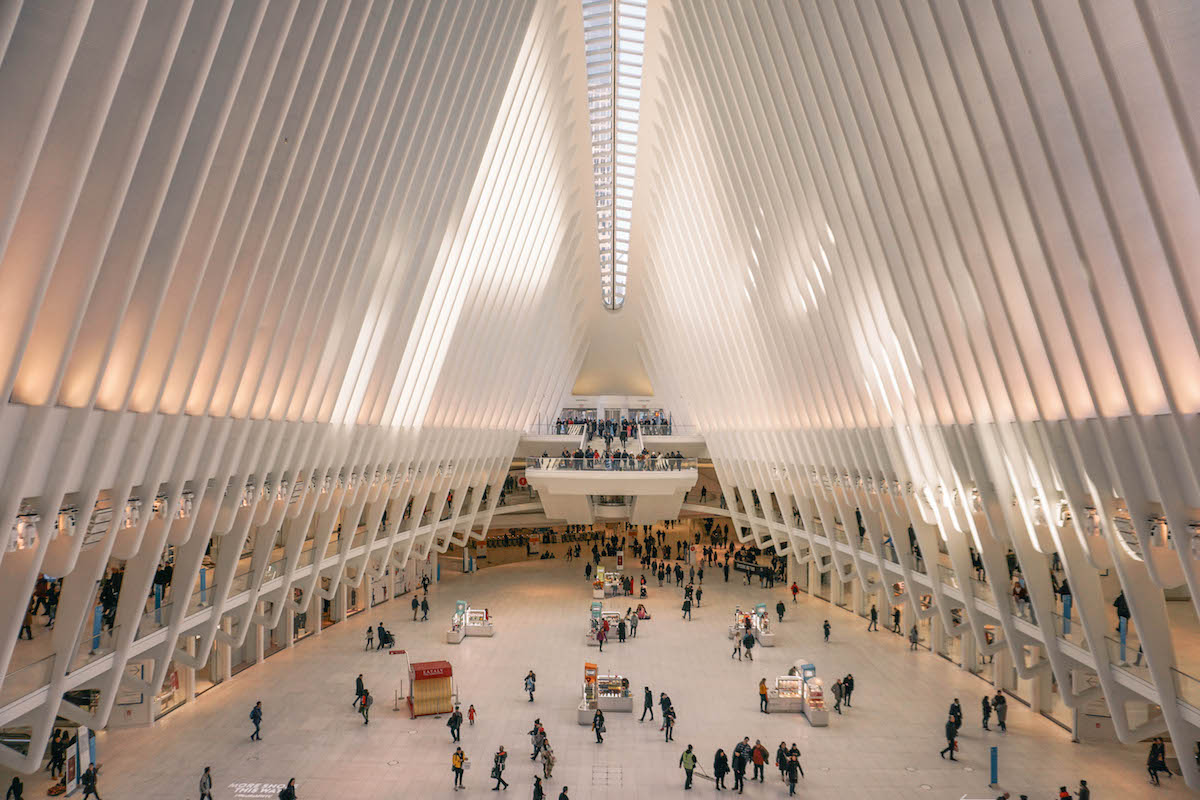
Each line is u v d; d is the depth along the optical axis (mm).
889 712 19188
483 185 21453
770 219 21406
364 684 19891
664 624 27922
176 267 10742
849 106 14930
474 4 16625
